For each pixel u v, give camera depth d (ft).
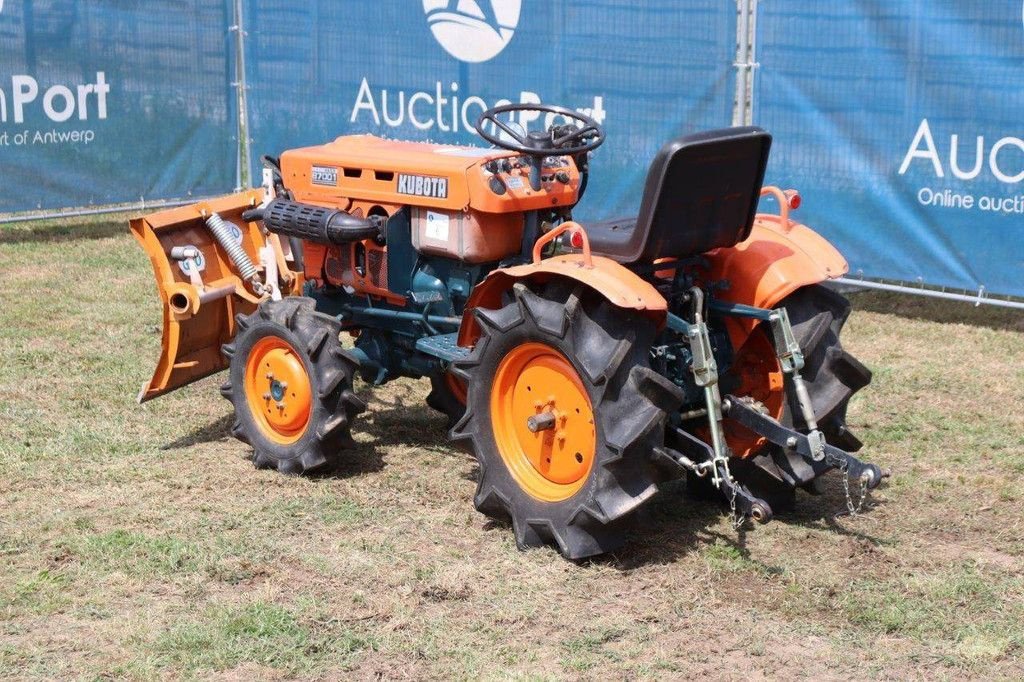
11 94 32.30
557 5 28.25
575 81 28.43
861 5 24.91
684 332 14.55
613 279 13.98
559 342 14.47
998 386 21.59
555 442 14.96
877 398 20.99
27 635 13.07
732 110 26.58
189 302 17.84
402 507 16.48
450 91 30.42
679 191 14.06
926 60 24.49
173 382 18.66
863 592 14.03
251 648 12.73
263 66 33.91
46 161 33.19
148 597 13.91
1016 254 24.36
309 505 16.47
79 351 23.44
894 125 25.11
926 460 18.26
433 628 13.19
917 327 25.29
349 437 17.34
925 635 13.12
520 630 13.23
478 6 29.43
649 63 27.32
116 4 33.63
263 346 17.58
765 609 13.69
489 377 15.42
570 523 14.61
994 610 13.64
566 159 17.39
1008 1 23.43
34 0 32.24
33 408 20.25
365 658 12.62
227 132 36.42
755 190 14.89
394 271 17.74
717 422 14.52
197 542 15.24
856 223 25.96
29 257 31.17
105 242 33.04
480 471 15.62
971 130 24.31
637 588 14.17
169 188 35.68
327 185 18.29
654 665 12.48
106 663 12.50
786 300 15.72
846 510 16.43
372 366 18.76
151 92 34.76
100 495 16.76
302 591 14.01
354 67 32.12
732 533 15.69
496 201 16.24
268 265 18.98
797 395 15.01
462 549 15.19
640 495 14.33
